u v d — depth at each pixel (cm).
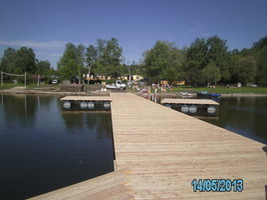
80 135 1045
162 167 440
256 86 5809
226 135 717
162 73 4666
